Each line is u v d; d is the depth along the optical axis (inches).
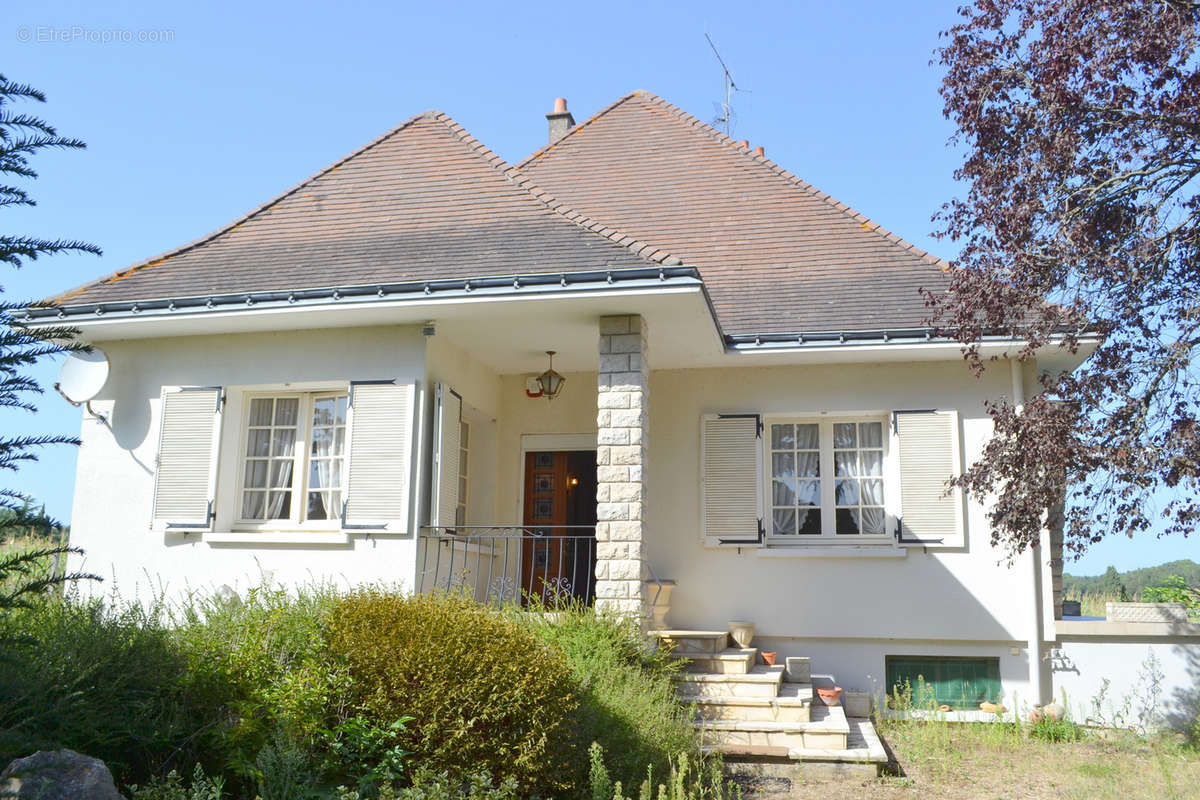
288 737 235.8
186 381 443.5
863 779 327.9
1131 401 392.5
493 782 255.1
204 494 428.8
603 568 378.3
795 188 554.3
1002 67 412.8
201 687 259.9
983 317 418.3
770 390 477.7
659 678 359.6
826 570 456.4
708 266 528.4
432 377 422.0
